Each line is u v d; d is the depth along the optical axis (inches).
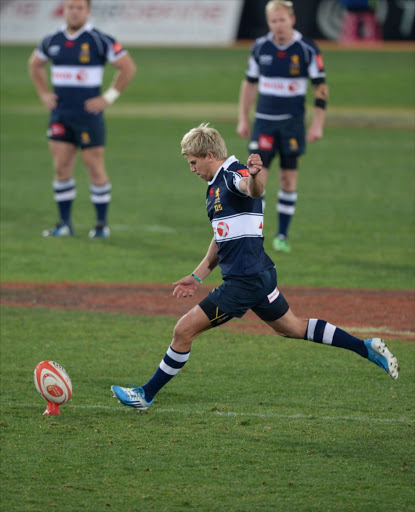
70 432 739.4
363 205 1993.1
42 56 1601.9
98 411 794.8
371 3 5610.2
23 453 692.1
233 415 785.6
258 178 677.9
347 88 4330.7
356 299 1230.3
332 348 1022.4
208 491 624.1
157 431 744.3
